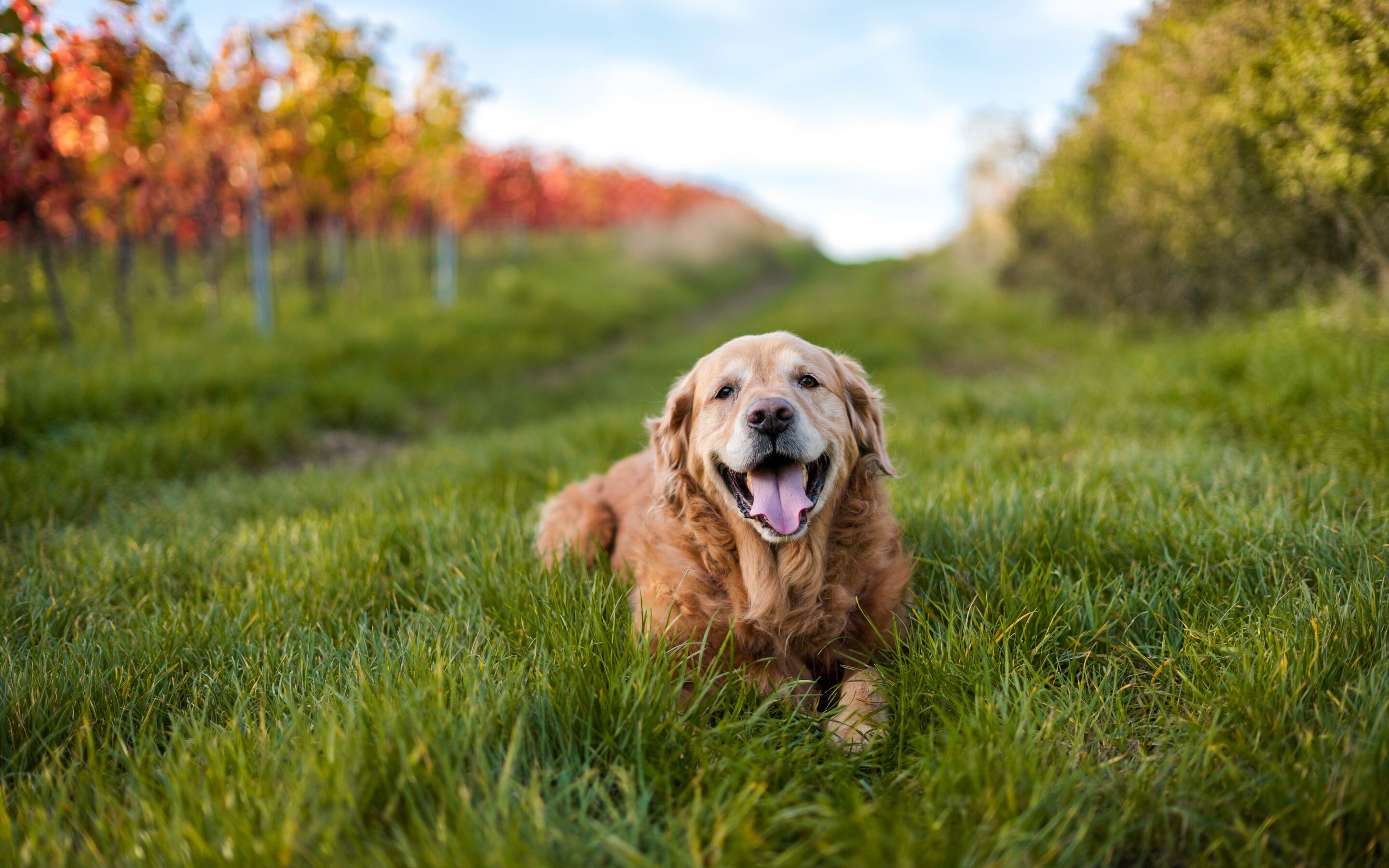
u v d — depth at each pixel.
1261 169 6.79
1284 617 2.15
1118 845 1.62
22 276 9.45
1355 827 1.52
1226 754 1.78
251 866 1.44
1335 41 5.23
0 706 2.07
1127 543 2.81
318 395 7.41
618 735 1.90
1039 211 14.55
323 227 14.11
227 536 3.68
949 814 1.61
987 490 3.46
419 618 2.64
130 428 5.64
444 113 13.44
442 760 1.64
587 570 3.17
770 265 42.88
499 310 14.82
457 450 5.86
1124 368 6.98
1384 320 5.10
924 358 11.33
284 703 2.09
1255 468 3.53
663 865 1.48
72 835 1.62
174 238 12.13
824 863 1.54
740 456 2.39
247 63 9.55
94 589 2.98
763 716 2.20
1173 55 7.71
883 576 2.59
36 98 6.88
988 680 2.06
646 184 36.78
